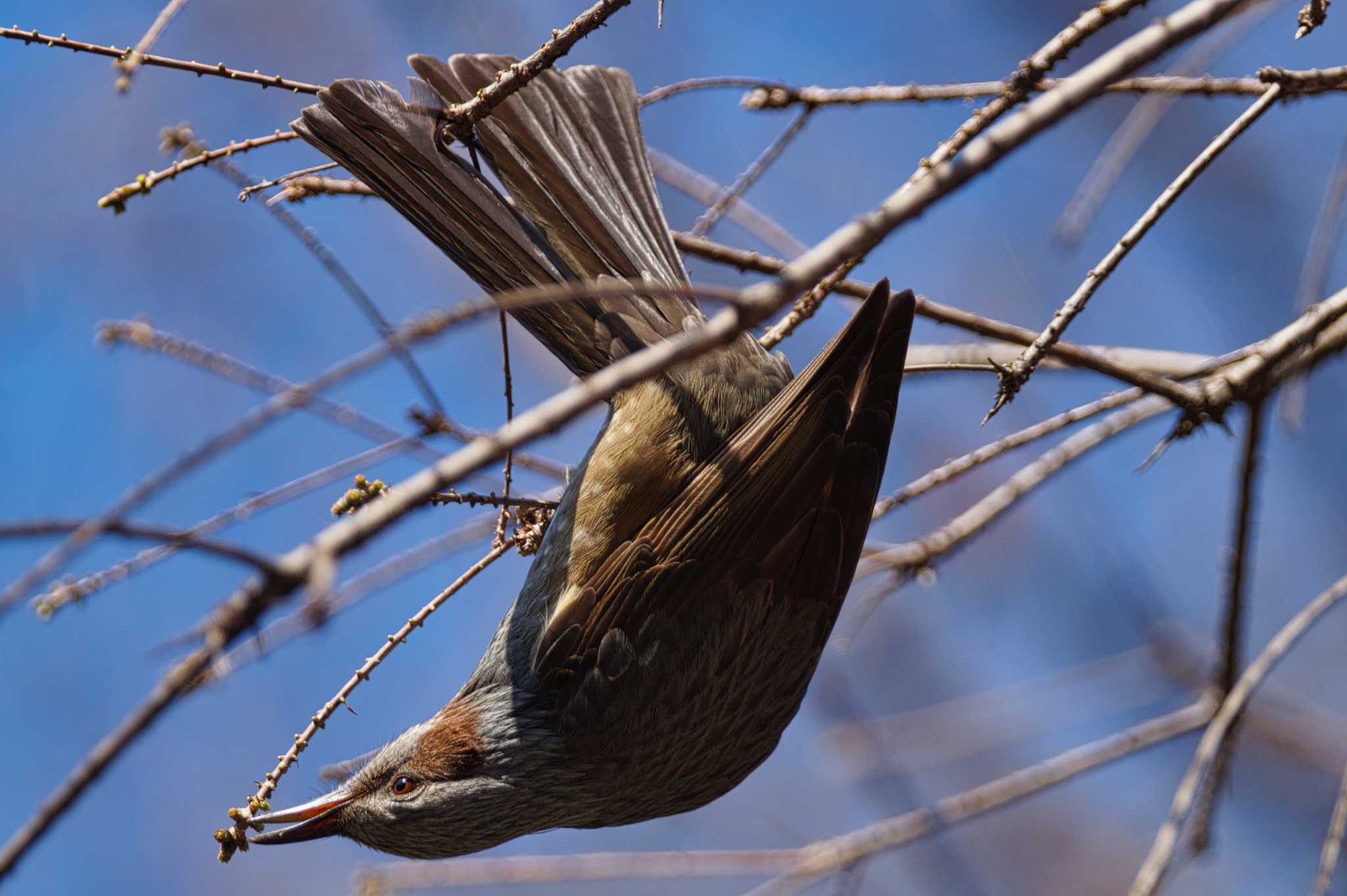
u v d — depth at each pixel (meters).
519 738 8.69
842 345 8.20
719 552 8.34
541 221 8.38
